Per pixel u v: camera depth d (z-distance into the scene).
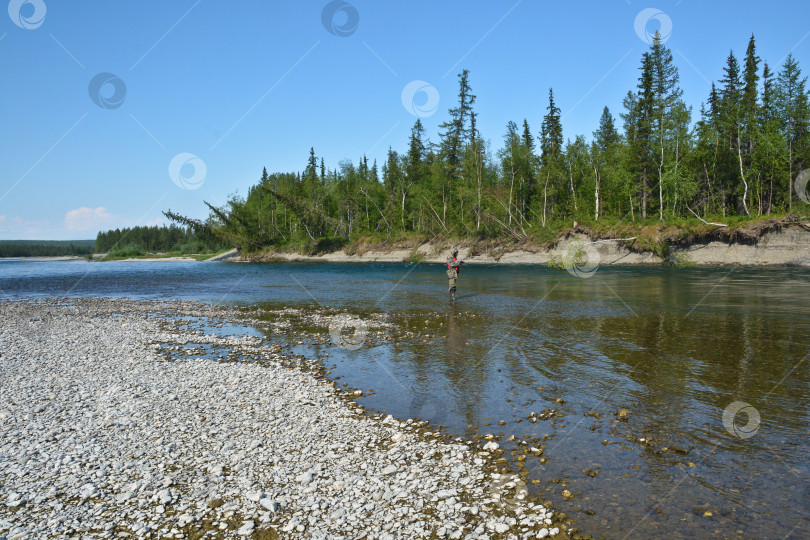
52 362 12.69
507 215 64.69
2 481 6.16
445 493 5.87
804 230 41.12
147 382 10.77
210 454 7.06
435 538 4.96
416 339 14.79
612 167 62.19
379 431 7.91
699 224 46.38
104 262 101.75
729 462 6.44
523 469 6.46
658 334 14.28
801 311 17.53
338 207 88.38
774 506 5.37
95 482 6.15
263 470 6.54
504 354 12.59
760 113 50.44
